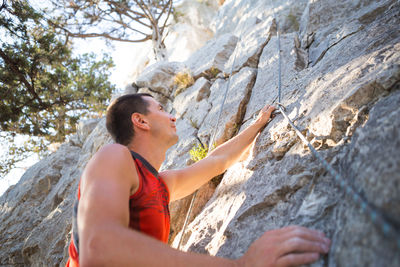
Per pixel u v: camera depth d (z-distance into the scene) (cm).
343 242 102
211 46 632
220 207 221
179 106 520
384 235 84
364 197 101
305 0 527
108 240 108
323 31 376
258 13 624
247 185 207
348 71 206
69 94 1116
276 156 206
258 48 449
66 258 391
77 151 789
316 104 203
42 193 694
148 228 150
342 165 138
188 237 230
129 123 182
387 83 159
